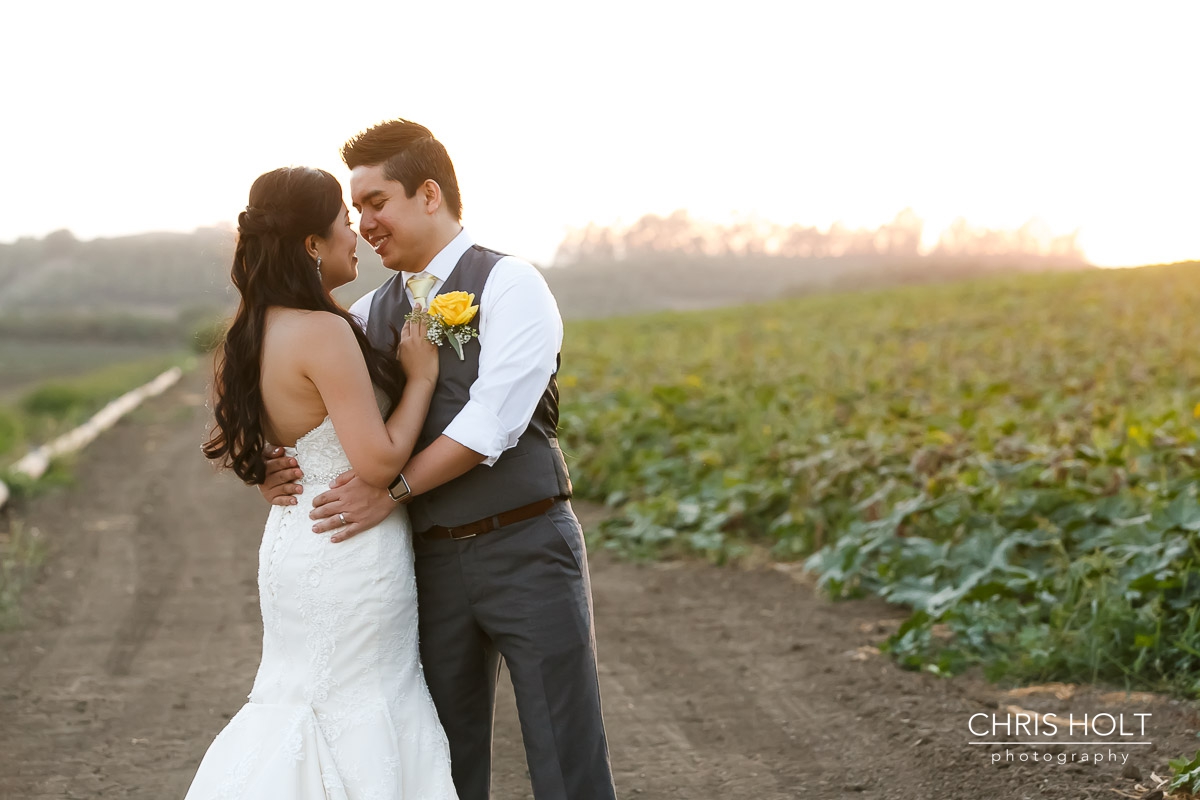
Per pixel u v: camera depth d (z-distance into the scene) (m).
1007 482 6.33
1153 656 4.53
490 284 2.88
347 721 2.82
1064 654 4.59
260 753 2.79
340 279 2.97
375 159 2.90
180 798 3.82
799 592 6.27
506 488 2.85
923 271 96.06
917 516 6.31
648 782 3.86
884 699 4.47
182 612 6.42
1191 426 7.57
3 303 131.62
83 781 3.98
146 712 4.72
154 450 14.66
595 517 8.52
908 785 3.67
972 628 4.92
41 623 6.21
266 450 2.92
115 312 108.25
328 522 2.82
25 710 4.76
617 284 136.50
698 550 7.28
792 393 11.09
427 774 2.88
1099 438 6.98
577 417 10.69
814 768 3.89
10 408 25.09
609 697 4.78
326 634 2.82
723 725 4.38
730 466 8.59
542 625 2.84
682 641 5.51
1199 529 4.81
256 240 2.83
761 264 143.00
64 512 9.78
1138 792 3.44
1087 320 19.17
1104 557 5.02
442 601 2.95
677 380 12.69
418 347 2.88
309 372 2.78
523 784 3.92
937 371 12.82
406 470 2.82
